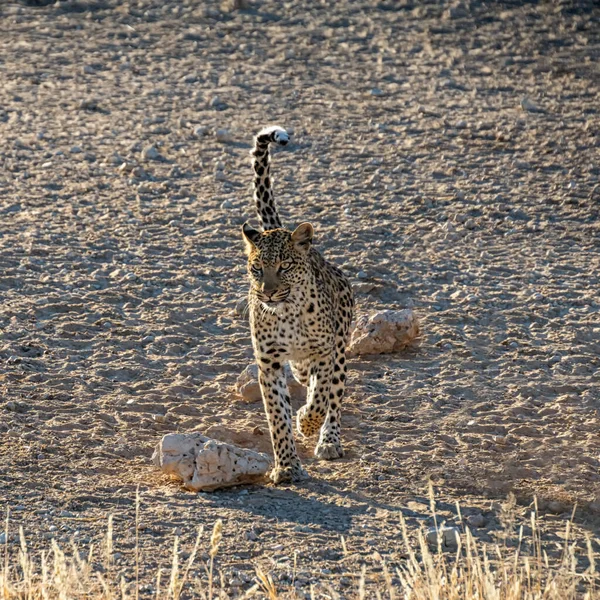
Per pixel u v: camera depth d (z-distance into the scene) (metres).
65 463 18.20
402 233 31.14
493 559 14.88
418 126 40.41
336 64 48.69
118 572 14.33
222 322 25.31
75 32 53.78
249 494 17.31
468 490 17.59
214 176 35.38
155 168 36.09
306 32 53.53
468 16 55.25
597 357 23.56
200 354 23.55
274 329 18.14
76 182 34.62
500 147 38.16
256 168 20.64
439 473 18.17
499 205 33.12
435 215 32.56
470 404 21.31
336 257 29.25
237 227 31.36
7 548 14.95
